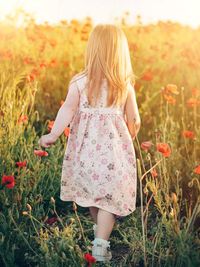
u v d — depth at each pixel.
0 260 2.42
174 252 2.34
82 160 2.57
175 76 4.49
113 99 2.60
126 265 2.48
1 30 4.83
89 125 2.59
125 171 2.58
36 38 4.71
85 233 2.78
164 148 2.39
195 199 2.97
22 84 4.21
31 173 2.94
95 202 2.54
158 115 4.05
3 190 2.70
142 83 4.41
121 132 2.61
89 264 2.08
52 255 2.27
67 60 4.65
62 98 4.33
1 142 3.01
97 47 2.64
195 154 3.19
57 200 3.09
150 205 3.08
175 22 5.18
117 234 2.82
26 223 2.63
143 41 5.12
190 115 3.94
